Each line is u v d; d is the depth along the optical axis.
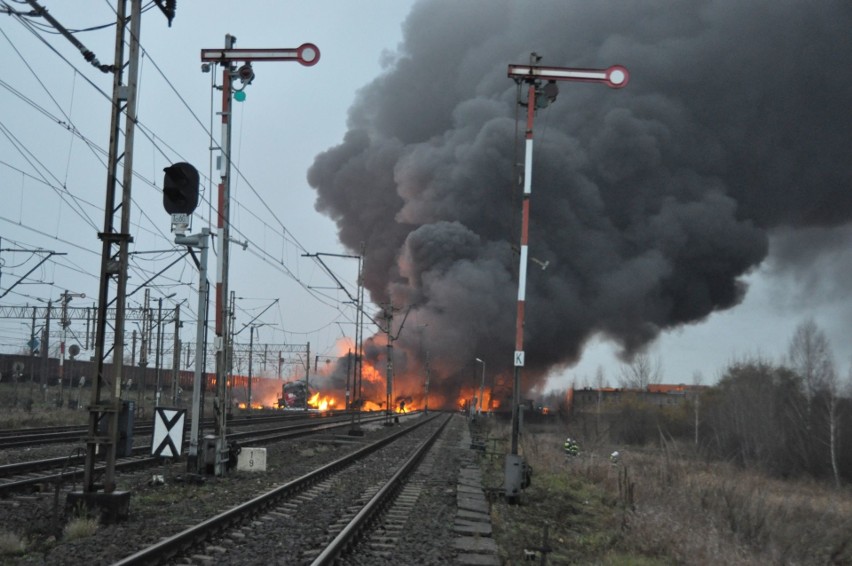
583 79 19.00
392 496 17.28
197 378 18.70
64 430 33.81
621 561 11.93
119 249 12.49
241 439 31.73
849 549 15.57
